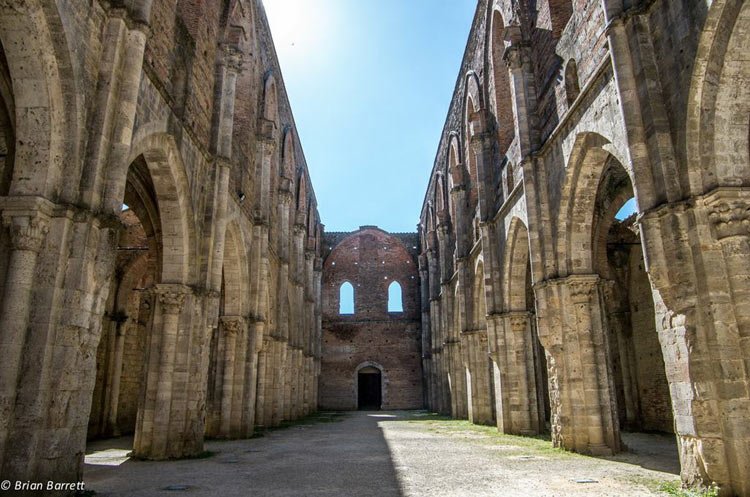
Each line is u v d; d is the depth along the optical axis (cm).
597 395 1602
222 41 2008
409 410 5334
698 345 955
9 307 886
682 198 1016
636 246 2575
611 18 1203
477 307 3192
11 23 914
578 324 1655
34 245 922
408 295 5866
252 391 2331
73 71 990
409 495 977
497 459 1483
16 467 853
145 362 1588
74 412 946
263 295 2517
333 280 5950
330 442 2044
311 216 4819
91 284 994
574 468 1298
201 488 1055
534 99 1989
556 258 1728
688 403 968
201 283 1753
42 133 958
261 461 1481
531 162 1894
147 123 1366
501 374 2409
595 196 1672
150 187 1744
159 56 1475
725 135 992
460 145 3478
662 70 1097
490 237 2603
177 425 1560
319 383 5609
